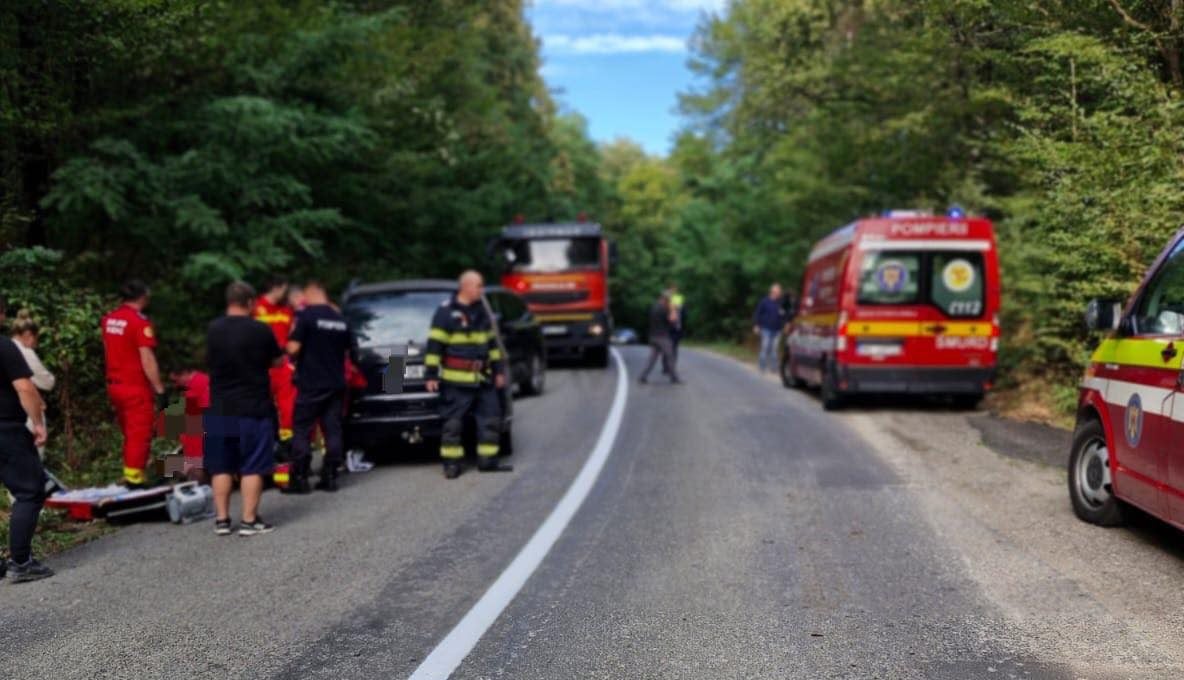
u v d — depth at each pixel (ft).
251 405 22.09
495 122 84.07
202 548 20.98
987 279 40.22
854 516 22.44
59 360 29.35
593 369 69.10
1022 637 14.56
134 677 13.58
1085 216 30.58
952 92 46.91
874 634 14.78
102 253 39.19
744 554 19.38
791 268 92.53
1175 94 29.19
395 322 32.24
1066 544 19.85
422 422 29.66
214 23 37.78
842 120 59.47
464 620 15.72
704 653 14.12
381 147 55.42
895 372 40.19
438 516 23.49
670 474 27.99
